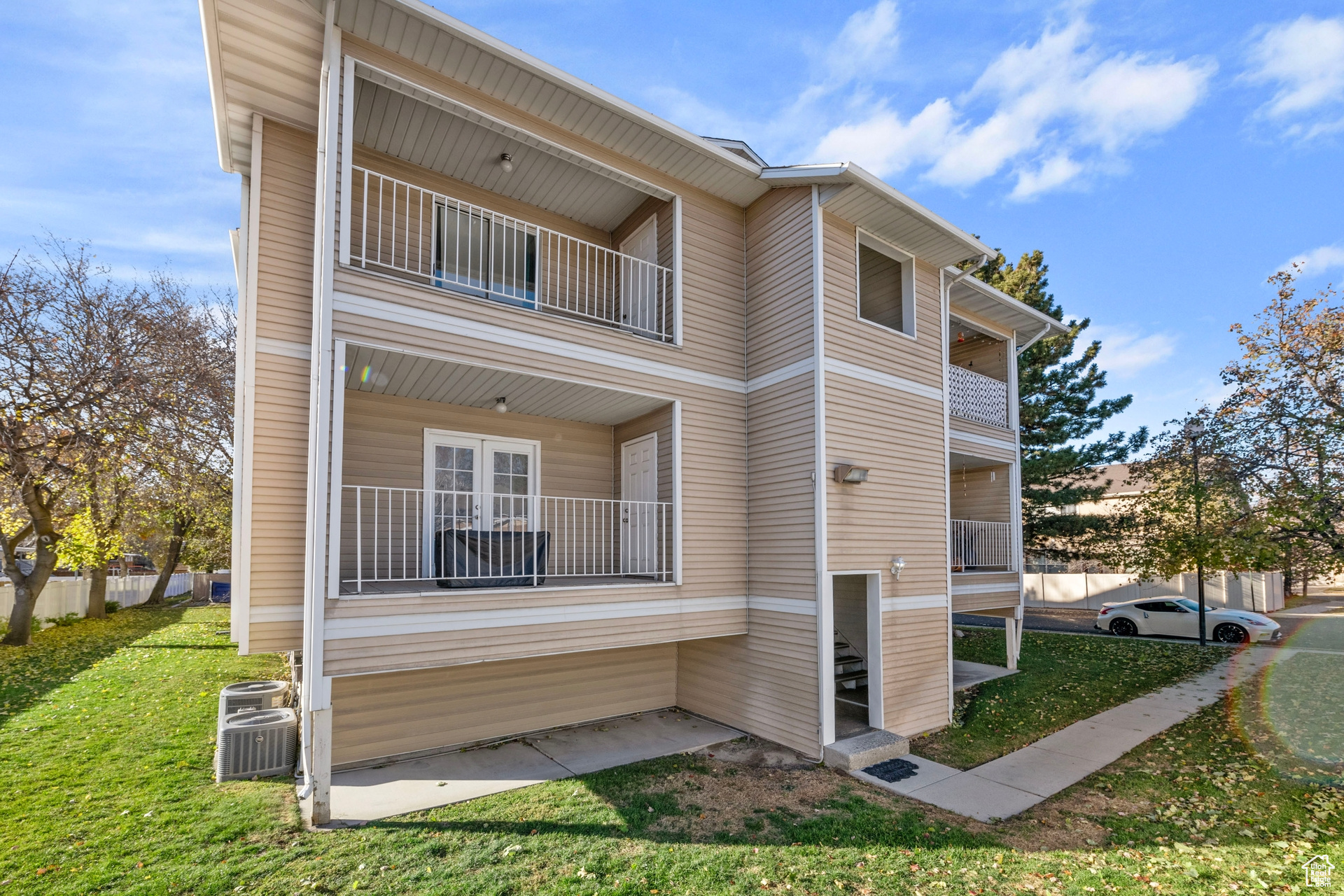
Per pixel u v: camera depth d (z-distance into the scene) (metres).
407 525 7.59
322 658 5.05
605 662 8.47
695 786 6.09
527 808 5.51
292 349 6.40
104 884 4.01
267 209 6.42
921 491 8.70
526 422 8.61
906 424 8.61
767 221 8.42
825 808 5.63
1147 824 5.29
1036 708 9.27
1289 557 9.15
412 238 7.77
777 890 4.22
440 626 5.63
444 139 7.40
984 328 12.53
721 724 8.21
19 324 12.10
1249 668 11.70
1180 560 9.66
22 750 6.56
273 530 6.12
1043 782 6.34
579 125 6.99
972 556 12.18
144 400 12.63
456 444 8.04
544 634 6.25
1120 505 17.36
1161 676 11.23
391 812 5.39
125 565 25.34
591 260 9.41
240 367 7.03
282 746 6.16
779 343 8.06
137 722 7.61
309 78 6.03
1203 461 9.72
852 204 7.91
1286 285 9.21
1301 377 8.94
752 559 8.05
